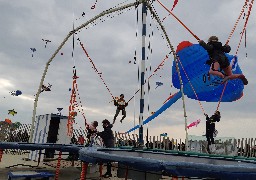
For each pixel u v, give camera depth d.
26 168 10.20
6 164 11.02
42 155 12.94
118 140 12.97
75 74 10.79
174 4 6.70
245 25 5.36
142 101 7.06
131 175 4.87
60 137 13.37
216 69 4.93
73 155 11.34
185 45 14.84
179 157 4.59
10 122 17.17
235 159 4.46
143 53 7.33
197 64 14.83
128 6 8.25
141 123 6.89
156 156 4.49
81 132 14.48
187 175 2.93
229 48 5.02
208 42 5.09
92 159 3.95
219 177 2.86
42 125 13.82
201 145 14.36
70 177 8.54
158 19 9.45
